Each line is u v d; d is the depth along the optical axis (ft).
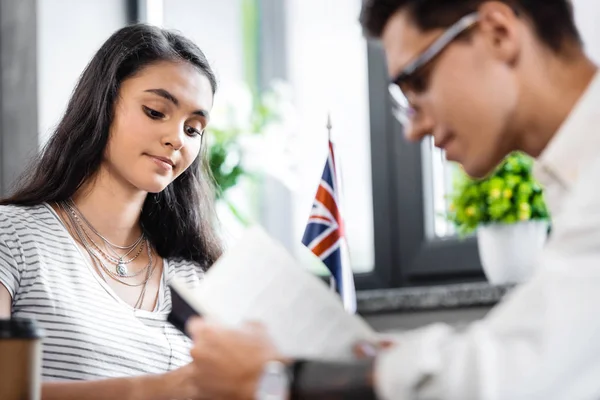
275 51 12.62
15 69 11.34
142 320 7.37
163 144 7.24
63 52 11.45
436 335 3.98
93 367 6.95
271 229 12.49
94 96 7.38
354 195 11.34
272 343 4.42
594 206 3.88
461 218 9.05
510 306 3.87
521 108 4.37
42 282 7.00
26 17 11.30
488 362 3.72
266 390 4.29
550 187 4.39
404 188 10.61
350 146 11.47
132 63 7.35
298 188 11.50
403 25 4.48
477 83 4.33
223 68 12.89
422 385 3.87
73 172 7.44
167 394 6.32
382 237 10.71
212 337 4.39
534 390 3.64
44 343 6.89
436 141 4.51
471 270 10.07
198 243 8.06
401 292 9.22
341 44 11.87
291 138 11.51
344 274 7.95
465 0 4.34
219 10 12.98
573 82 4.36
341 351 4.56
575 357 3.63
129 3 12.31
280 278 4.78
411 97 4.54
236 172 11.05
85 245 7.43
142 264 7.75
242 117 11.53
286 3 12.55
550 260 3.85
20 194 7.54
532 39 4.37
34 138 11.14
